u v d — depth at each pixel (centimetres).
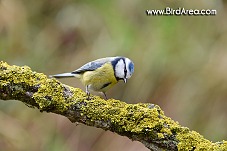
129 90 1216
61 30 1363
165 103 1214
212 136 1196
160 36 1251
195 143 617
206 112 1210
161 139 624
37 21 1387
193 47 1255
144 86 1220
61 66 1327
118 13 1305
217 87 1222
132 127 634
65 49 1343
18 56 1345
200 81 1228
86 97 659
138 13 1291
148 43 1248
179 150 618
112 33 1280
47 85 661
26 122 1261
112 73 847
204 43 1261
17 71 666
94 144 1207
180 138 621
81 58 1306
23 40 1353
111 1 1327
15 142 1242
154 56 1234
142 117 632
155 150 633
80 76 878
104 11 1323
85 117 655
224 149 606
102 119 648
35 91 662
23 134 1248
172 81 1227
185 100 1213
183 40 1256
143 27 1272
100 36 1301
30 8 1386
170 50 1244
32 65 1335
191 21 1273
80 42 1335
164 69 1233
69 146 1220
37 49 1350
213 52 1252
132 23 1281
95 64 853
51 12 1395
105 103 653
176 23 1261
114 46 1262
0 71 665
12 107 1274
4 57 1339
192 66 1238
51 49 1348
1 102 1274
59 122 1245
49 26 1376
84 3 1362
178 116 1204
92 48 1300
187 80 1228
